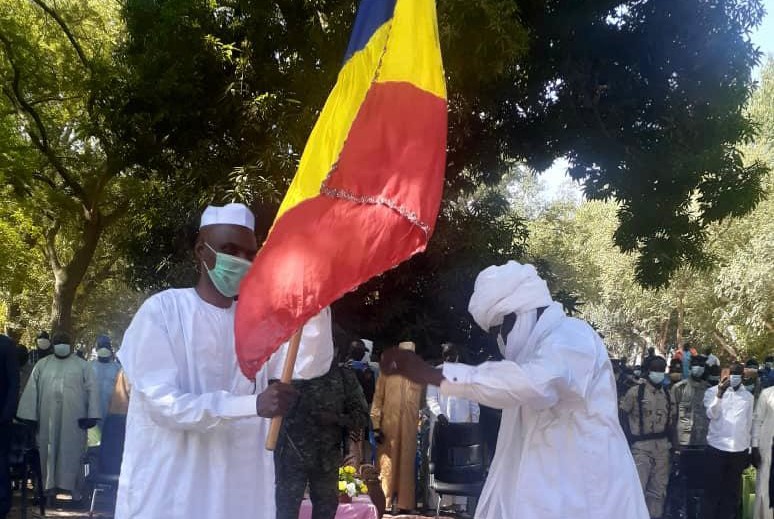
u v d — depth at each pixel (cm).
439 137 325
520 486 370
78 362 1123
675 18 1508
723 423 1101
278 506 664
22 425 979
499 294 377
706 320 3391
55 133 2188
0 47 1964
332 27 1256
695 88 1532
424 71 328
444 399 1088
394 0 333
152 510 309
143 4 1355
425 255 1441
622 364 1269
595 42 1551
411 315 1485
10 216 2206
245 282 322
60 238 3028
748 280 2820
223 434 320
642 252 1630
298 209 324
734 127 1535
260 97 1276
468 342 1477
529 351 375
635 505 370
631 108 1595
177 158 1449
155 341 316
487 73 1212
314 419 672
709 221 1562
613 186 1595
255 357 313
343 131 326
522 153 1600
